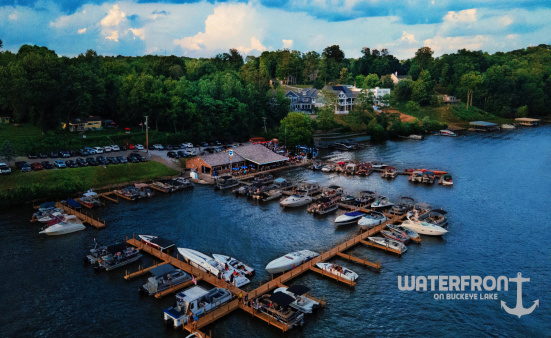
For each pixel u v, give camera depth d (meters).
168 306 53.97
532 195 106.62
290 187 110.44
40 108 142.75
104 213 88.31
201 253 67.25
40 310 52.56
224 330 49.56
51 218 80.94
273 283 59.00
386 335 49.28
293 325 50.22
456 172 133.38
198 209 92.75
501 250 72.88
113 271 63.00
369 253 71.38
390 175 125.75
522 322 52.34
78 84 146.00
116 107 168.75
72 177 104.81
